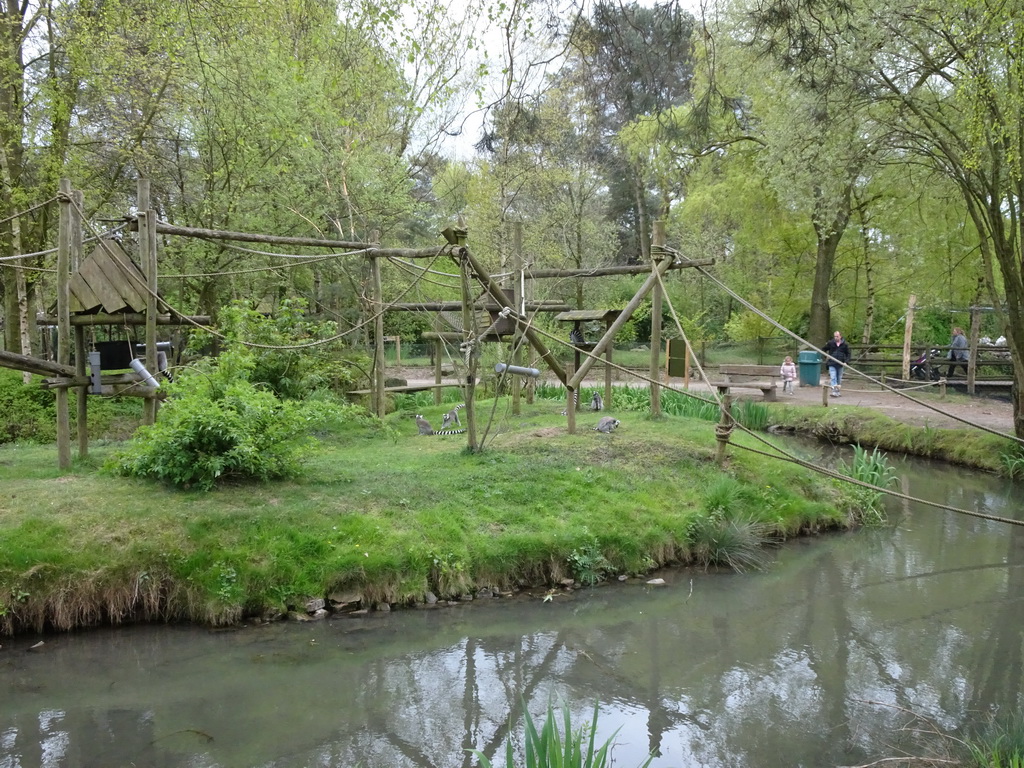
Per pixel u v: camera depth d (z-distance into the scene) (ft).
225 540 23.15
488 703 18.51
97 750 15.88
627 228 124.88
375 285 43.88
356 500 26.66
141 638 20.92
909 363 70.33
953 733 16.85
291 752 16.07
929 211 70.18
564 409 48.16
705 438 37.78
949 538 32.35
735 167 89.40
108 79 47.55
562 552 25.98
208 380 28.04
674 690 19.15
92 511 23.43
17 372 49.67
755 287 109.29
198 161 60.54
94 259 29.32
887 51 40.52
